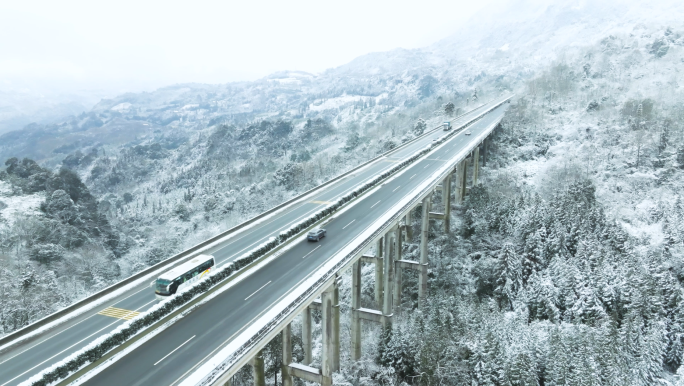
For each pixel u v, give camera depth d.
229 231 67.12
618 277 73.69
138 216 187.50
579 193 100.19
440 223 105.75
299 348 75.25
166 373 36.69
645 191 111.38
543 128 152.62
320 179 175.62
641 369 59.66
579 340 61.62
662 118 138.38
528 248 85.12
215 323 43.88
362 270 98.31
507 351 61.31
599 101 165.88
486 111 181.00
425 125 190.50
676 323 68.81
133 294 50.75
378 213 74.06
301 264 56.50
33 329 43.16
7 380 36.19
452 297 80.00
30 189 146.38
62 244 114.25
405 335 69.00
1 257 93.75
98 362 37.78
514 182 122.81
